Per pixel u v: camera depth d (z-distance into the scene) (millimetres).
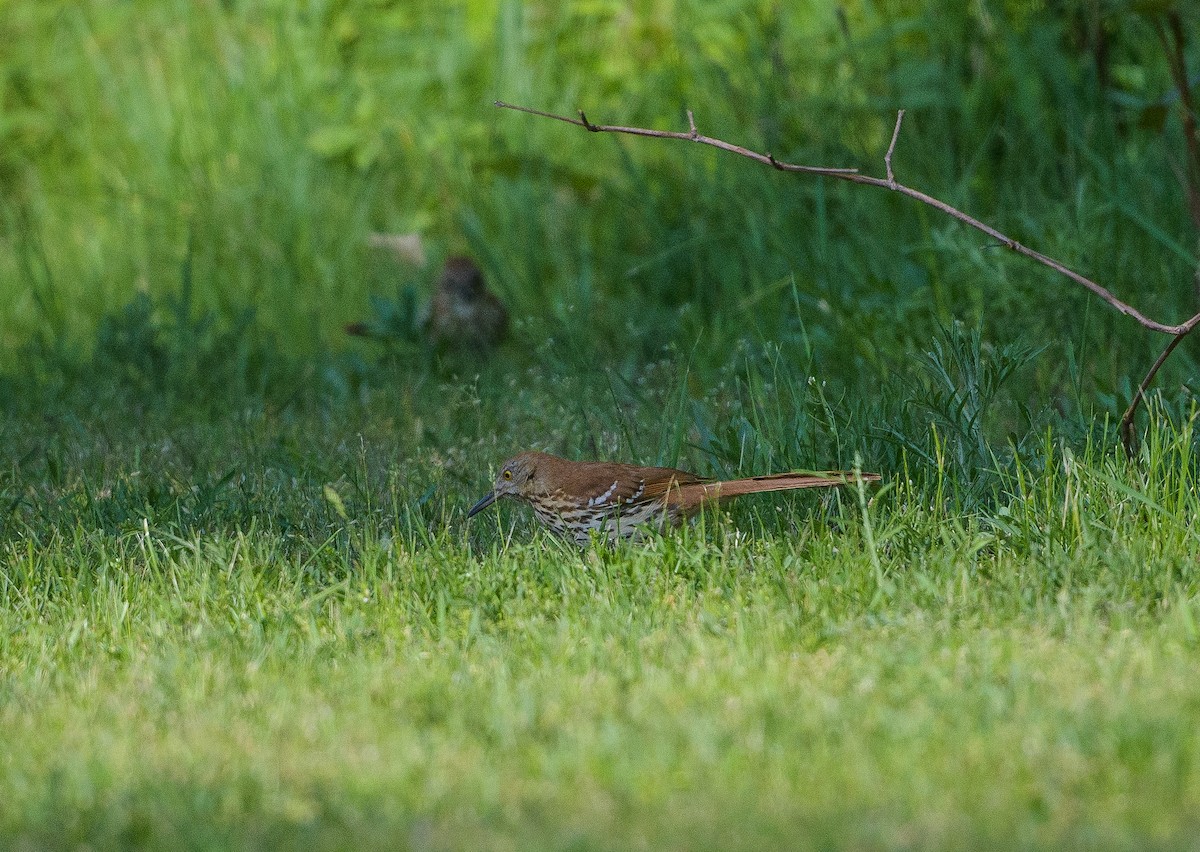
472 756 6000
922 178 15609
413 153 19547
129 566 9227
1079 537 8641
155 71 21516
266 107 20156
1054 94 16359
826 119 16656
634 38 19672
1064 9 16625
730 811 5359
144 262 18500
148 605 8523
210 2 22250
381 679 7109
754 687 6652
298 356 16234
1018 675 6582
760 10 19203
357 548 9375
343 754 6125
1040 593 7906
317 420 13562
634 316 15719
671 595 8211
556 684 6848
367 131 19875
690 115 8844
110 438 12914
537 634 7590
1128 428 9617
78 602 8633
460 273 15633
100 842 5312
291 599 8344
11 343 17156
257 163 19609
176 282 18000
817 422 10305
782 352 12961
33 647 8000
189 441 12883
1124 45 16844
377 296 16375
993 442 11055
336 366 14945
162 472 11758
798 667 6996
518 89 19516
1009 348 10109
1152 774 5516
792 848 5059
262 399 14203
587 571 8664
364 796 5625
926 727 6023
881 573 8203
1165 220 14133
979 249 13039
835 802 5438
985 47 16766
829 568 8516
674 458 10766
